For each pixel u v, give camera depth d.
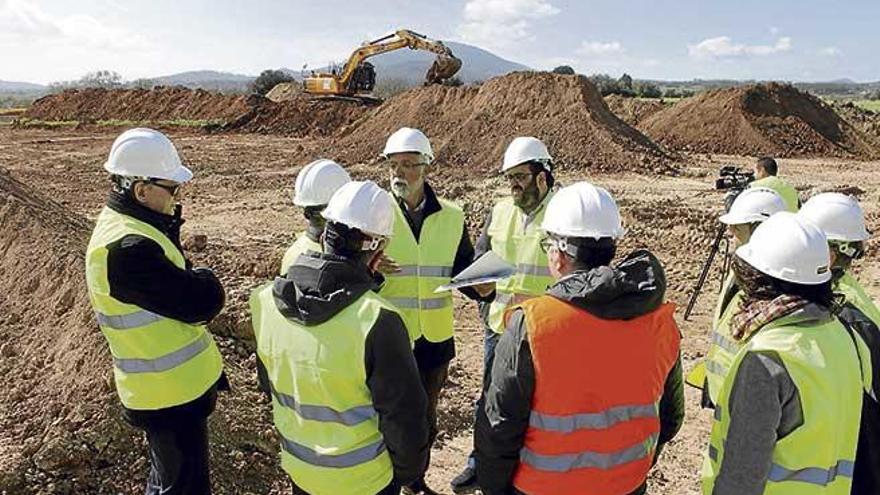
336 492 2.70
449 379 6.10
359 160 22.94
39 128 35.84
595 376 2.35
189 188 17.20
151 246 2.94
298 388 2.65
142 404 3.14
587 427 2.40
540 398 2.39
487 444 2.52
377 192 2.67
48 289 5.73
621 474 2.48
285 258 3.68
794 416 2.26
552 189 4.30
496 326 4.33
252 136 32.91
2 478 3.71
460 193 16.09
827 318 2.36
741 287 2.52
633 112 34.97
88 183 17.91
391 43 34.25
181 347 3.14
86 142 28.45
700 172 20.03
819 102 30.34
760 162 6.83
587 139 21.28
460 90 25.19
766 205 3.71
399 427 2.60
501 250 4.34
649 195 16.22
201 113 37.44
